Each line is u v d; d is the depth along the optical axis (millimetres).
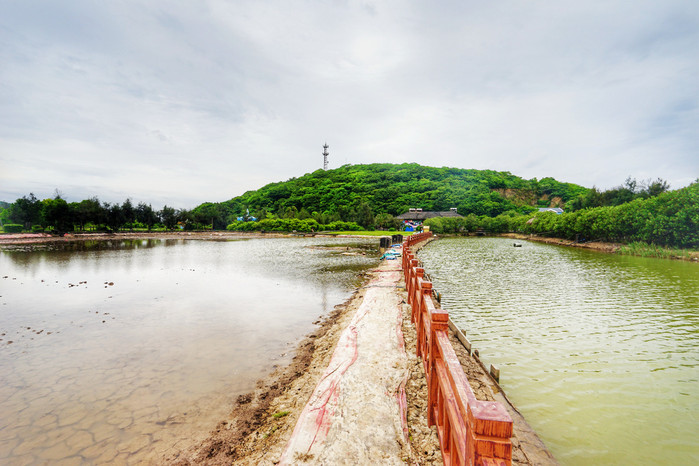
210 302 12086
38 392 5734
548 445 4578
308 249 33719
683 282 15727
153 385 5941
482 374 6297
